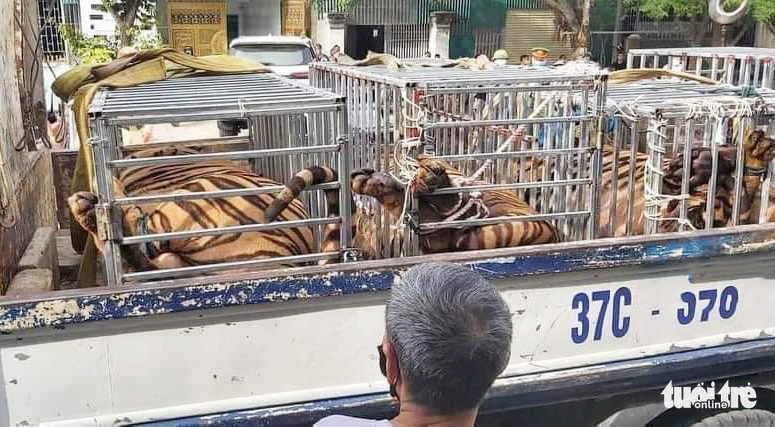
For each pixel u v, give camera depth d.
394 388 1.59
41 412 2.14
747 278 2.78
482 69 3.92
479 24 19.06
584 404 2.80
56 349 2.11
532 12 19.06
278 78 3.71
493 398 2.58
